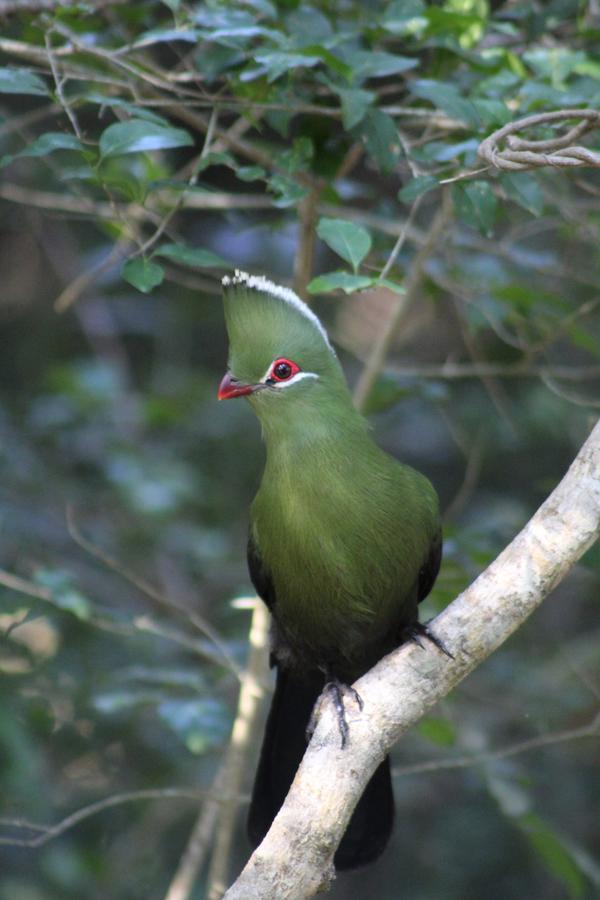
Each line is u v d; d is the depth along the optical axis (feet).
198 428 45.01
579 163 21.04
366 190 32.50
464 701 39.19
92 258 40.06
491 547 33.45
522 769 36.68
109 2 28.53
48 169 39.27
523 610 20.20
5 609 33.50
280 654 26.81
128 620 32.30
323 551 23.98
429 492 24.88
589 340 33.09
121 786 37.50
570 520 20.03
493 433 41.14
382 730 20.36
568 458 44.32
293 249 41.50
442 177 27.30
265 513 24.64
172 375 46.09
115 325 48.57
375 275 32.60
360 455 23.95
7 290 48.49
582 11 31.22
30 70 26.22
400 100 32.71
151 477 39.81
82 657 35.76
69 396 41.39
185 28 26.27
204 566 42.01
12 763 31.91
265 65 24.67
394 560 24.18
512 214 35.76
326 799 20.01
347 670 26.32
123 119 29.76
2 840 28.22
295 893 19.72
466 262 34.71
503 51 28.86
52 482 39.73
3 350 47.93
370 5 30.01
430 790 41.34
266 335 23.71
